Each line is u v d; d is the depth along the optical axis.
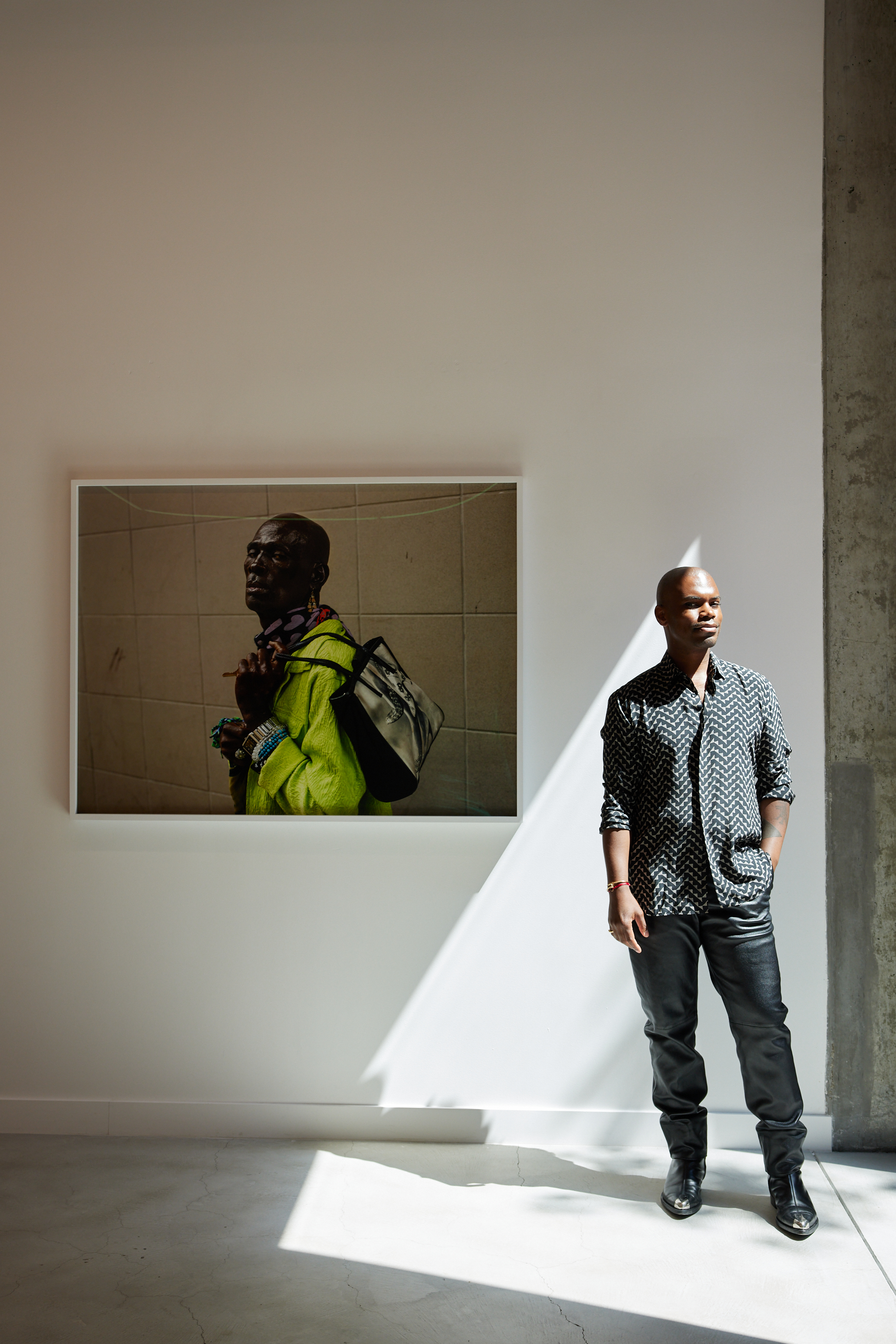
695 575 2.42
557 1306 2.06
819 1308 2.05
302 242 3.01
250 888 2.98
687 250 2.95
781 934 2.91
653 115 2.95
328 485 2.95
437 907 2.95
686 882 2.42
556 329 2.97
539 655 2.96
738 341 2.95
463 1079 2.94
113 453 3.04
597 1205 2.50
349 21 3.00
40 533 3.04
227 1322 2.02
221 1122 2.96
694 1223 2.41
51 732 3.04
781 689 2.92
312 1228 2.39
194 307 3.03
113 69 3.04
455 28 2.98
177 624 2.97
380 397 3.00
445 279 2.98
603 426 2.96
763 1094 2.41
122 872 3.01
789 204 2.94
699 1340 1.95
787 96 2.93
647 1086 2.91
